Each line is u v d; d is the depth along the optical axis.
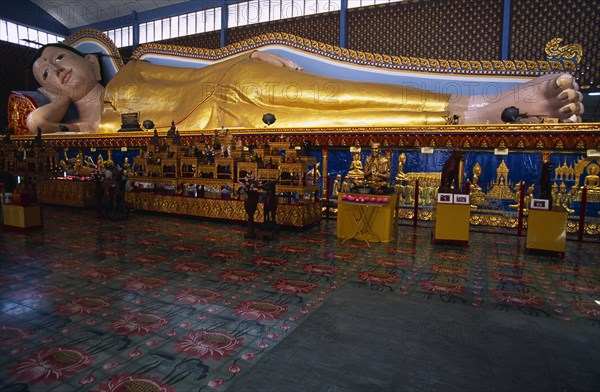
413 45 10.32
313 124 9.45
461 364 2.74
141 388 2.43
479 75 9.54
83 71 14.00
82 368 2.66
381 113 8.92
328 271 4.95
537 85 8.19
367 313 3.64
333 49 10.98
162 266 5.05
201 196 8.52
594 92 8.69
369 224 6.66
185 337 3.12
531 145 7.48
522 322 3.48
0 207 9.09
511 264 5.40
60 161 12.39
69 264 5.11
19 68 16.02
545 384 2.50
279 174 7.43
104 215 8.80
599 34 8.55
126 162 11.28
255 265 5.16
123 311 3.63
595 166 7.18
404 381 2.53
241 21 12.99
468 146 7.93
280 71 10.62
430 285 4.48
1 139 12.87
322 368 2.67
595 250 6.26
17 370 2.62
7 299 3.90
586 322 3.50
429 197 8.33
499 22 9.45
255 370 2.64
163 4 14.48
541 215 5.87
